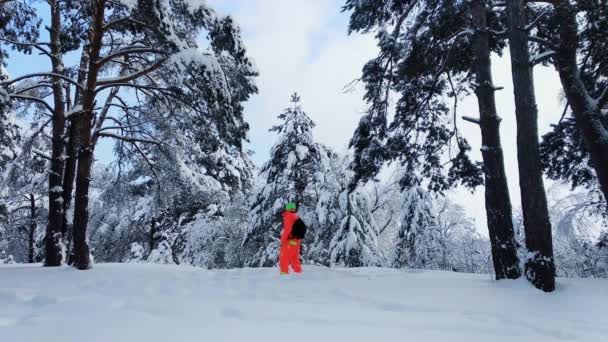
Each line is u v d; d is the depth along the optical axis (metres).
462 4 9.71
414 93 11.87
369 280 7.16
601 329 4.29
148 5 8.62
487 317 4.73
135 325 3.73
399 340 3.53
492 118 7.96
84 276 7.48
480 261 17.00
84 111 9.83
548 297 5.73
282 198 17.84
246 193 22.09
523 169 6.88
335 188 18.88
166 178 14.13
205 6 9.33
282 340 3.39
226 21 9.73
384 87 11.23
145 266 9.66
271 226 18.95
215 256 21.92
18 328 3.59
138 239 26.84
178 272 8.38
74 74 13.23
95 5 9.69
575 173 11.74
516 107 7.18
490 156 7.81
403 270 9.41
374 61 10.62
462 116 8.31
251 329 3.71
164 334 3.46
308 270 8.44
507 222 7.45
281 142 18.84
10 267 9.99
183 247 24.56
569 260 15.43
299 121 19.06
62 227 11.24
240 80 10.68
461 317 4.65
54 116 11.80
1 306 4.78
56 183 11.22
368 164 11.34
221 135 10.76
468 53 10.87
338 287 6.47
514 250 7.30
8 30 11.78
